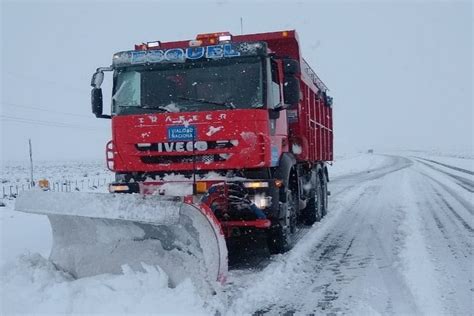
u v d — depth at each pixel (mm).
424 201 15867
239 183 7391
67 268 6402
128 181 7895
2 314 5055
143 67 8086
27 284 5723
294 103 8055
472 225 11055
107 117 8531
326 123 14227
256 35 10055
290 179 9695
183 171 7676
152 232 6023
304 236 10461
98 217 5734
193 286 5617
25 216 14008
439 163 46688
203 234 5922
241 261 8219
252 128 7465
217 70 7844
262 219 7371
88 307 5141
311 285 6785
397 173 32531
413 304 5785
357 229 11164
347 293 6363
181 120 7637
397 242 9398
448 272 7047
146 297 5328
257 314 5680
